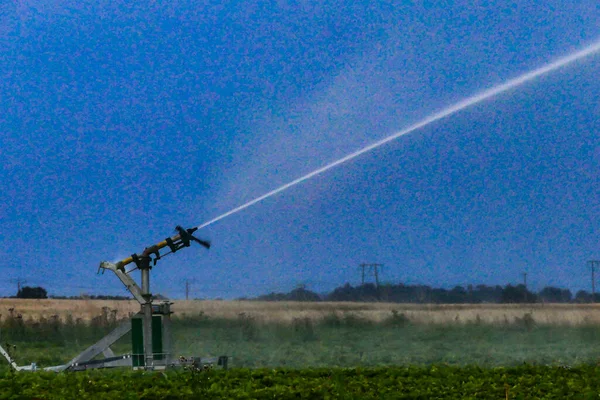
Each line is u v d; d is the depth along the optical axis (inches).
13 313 3631.9
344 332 3412.9
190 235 2188.7
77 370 2164.1
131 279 2160.4
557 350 2898.6
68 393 1793.8
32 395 1798.7
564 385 1870.1
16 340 3294.8
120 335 2187.5
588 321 3494.1
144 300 2156.7
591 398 1729.8
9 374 2021.4
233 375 2016.5
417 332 3400.6
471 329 3499.0
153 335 2175.2
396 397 1765.5
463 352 2896.2
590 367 2110.0
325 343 3122.5
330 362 2615.7
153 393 1784.0
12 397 1754.4
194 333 3253.0
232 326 3395.7
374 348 3002.0
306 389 1825.8
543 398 1761.8
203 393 1788.9
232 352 2824.8
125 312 3686.0
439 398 1772.9
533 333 3376.0
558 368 2089.1
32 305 4160.9
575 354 2770.7
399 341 3169.3
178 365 2156.7
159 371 2089.1
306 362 2610.7
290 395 1776.6
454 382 1913.1
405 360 2657.5
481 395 1793.8
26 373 2033.7
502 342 3169.3
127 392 1803.6
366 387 1876.2
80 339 3314.5
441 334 3383.4
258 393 1780.3
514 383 1932.8
